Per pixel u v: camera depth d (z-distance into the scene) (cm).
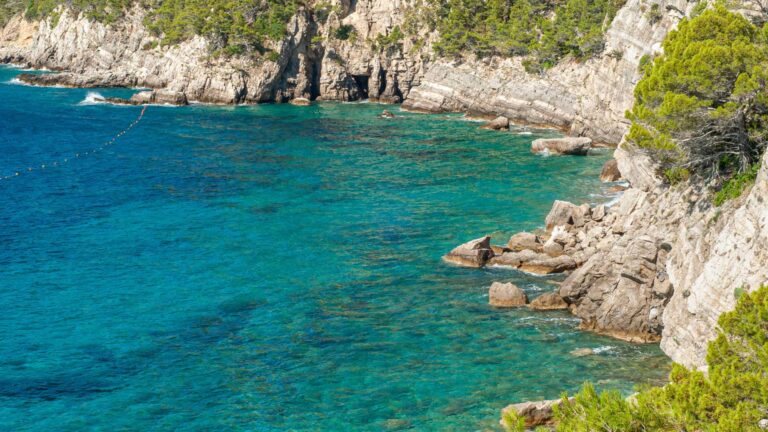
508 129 11462
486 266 5241
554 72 11981
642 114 4338
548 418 3198
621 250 4347
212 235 5984
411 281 4959
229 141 10306
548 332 4159
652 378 3606
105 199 7094
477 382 3606
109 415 3369
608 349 3944
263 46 14838
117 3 17488
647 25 9469
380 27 15688
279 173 8281
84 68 17650
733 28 4447
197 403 3469
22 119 11662
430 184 7712
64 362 3862
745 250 3338
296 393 3544
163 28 16475
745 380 2048
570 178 7906
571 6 12375
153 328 4266
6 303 4600
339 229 6144
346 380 3656
